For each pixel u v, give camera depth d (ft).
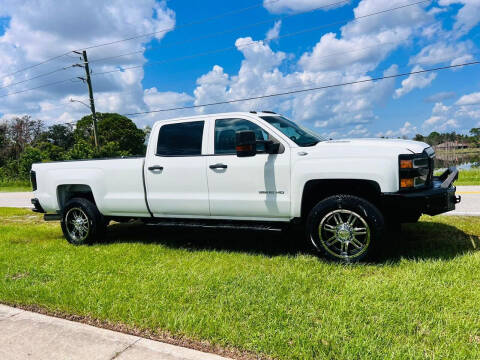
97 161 19.16
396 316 9.10
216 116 16.52
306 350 7.89
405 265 12.94
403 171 13.08
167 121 17.62
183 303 10.73
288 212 14.78
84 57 84.99
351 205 13.46
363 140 14.35
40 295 11.74
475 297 9.98
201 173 16.25
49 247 18.76
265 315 9.66
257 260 14.73
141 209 18.02
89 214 19.19
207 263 14.44
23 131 177.37
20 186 88.48
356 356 7.60
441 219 21.31
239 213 15.78
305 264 13.76
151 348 8.34
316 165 14.05
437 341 8.09
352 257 13.62
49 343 8.79
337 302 10.05
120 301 10.99
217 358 7.83
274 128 15.25
